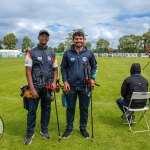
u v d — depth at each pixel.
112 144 5.86
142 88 6.70
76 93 6.16
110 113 8.32
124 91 6.76
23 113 8.27
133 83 6.67
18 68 26.22
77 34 5.95
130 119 7.02
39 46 5.87
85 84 6.04
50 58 5.89
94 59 6.16
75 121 7.44
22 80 16.55
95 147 5.70
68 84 6.05
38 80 5.81
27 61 5.73
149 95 6.65
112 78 17.69
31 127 5.95
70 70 6.07
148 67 27.33
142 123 7.30
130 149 5.62
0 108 8.93
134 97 6.52
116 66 29.34
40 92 5.90
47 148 5.64
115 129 6.79
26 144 5.82
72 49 6.04
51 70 5.95
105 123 7.29
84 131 6.30
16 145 5.78
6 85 14.35
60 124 7.17
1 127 5.97
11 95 11.48
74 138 6.16
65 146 5.74
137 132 6.60
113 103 9.83
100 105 9.42
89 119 7.64
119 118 7.78
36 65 5.80
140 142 5.99
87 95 6.11
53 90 5.96
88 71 6.05
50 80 5.94
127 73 21.05
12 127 6.89
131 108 6.66
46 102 6.07
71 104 6.19
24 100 5.94
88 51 6.09
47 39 5.84
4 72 21.83
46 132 6.22
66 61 6.10
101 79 17.06
